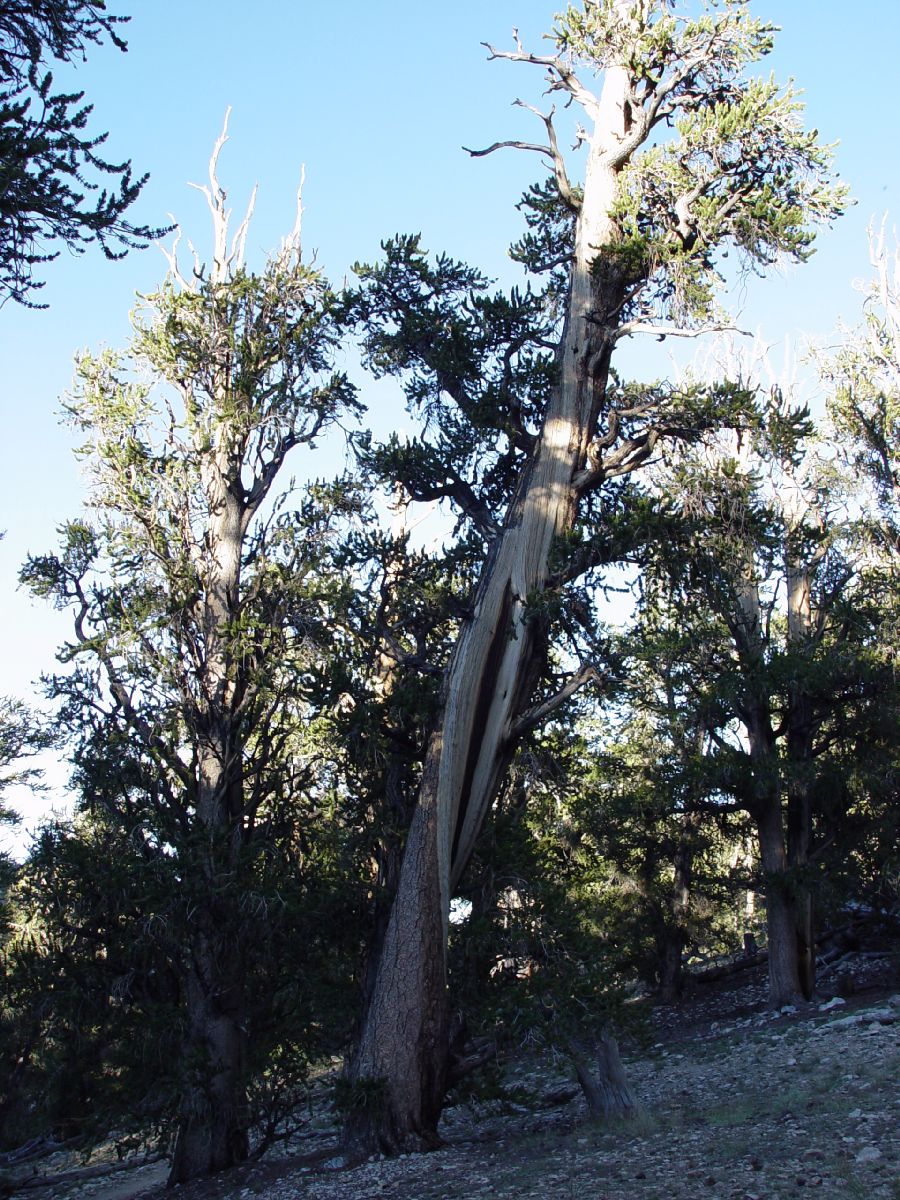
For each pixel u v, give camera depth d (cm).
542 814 2194
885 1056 1406
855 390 2703
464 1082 1493
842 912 3033
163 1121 1644
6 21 1013
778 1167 896
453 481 1744
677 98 1733
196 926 1623
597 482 1680
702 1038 2255
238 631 1806
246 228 2133
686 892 2961
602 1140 1186
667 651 2336
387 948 1472
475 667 1558
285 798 1864
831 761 2480
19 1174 2434
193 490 1914
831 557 2592
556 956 1472
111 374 1928
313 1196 1219
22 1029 2330
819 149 1562
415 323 1766
